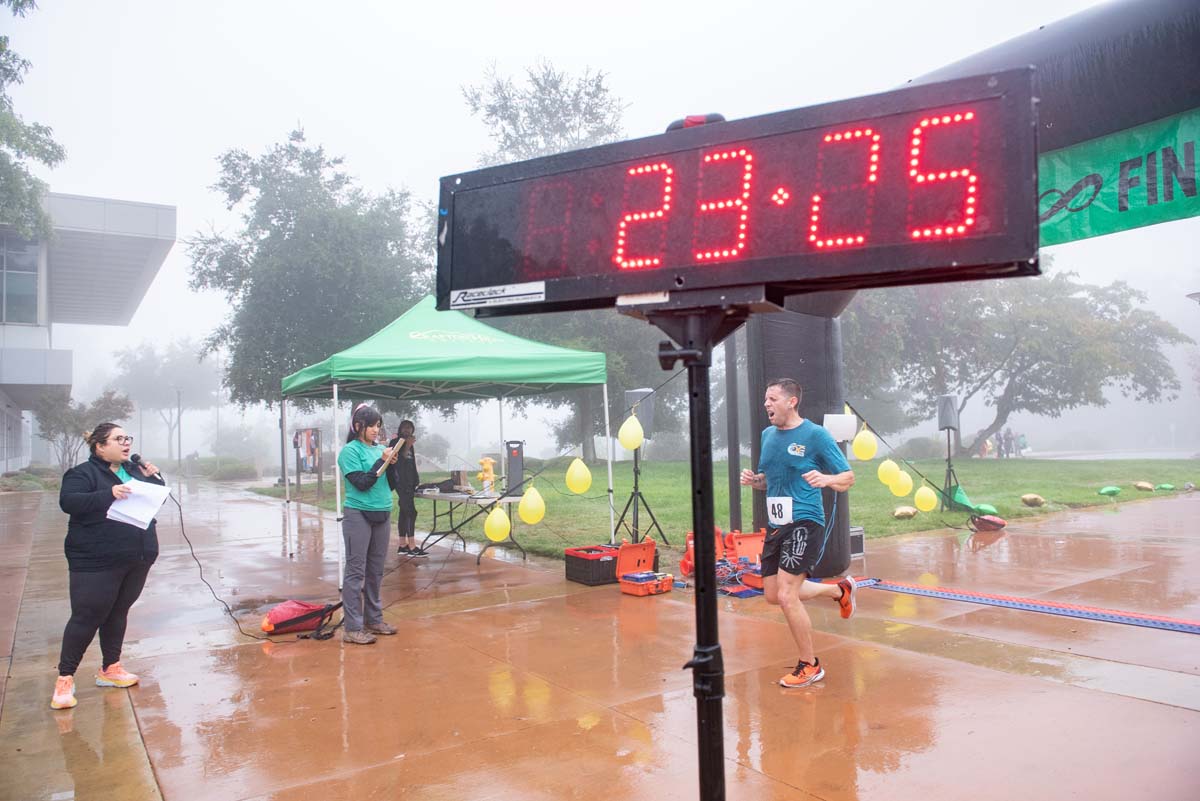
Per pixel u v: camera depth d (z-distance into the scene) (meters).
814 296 7.29
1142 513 13.35
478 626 6.49
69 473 4.80
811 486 4.61
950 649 5.43
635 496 9.28
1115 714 4.13
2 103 26.75
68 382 32.09
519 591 7.91
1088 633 5.77
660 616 6.66
